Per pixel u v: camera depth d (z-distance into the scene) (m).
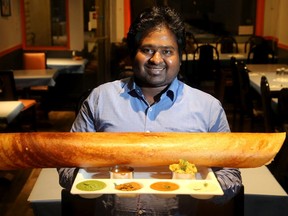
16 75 5.03
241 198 1.02
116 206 0.97
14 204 3.12
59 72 5.59
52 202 1.65
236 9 8.32
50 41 6.64
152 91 1.20
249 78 4.58
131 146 1.05
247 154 1.05
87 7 6.66
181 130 1.19
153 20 1.13
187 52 6.57
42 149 1.04
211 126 1.21
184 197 0.96
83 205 0.97
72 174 1.06
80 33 6.49
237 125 5.11
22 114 4.84
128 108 1.21
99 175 1.08
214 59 6.58
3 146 1.04
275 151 1.06
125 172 1.04
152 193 0.95
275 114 3.60
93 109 1.24
